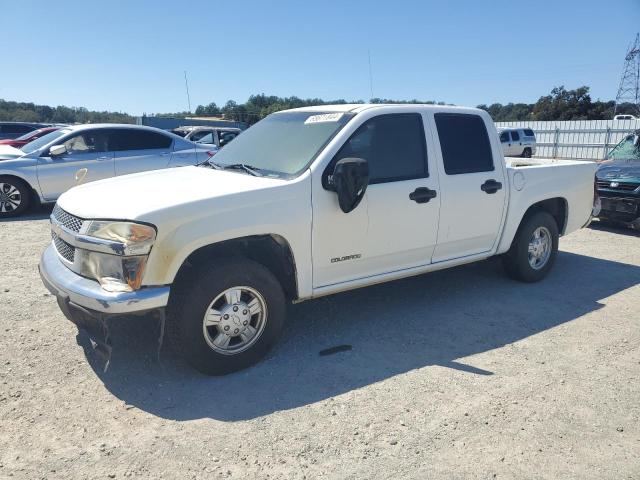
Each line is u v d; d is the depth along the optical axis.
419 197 4.46
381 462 2.77
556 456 2.85
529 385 3.58
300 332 4.41
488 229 5.14
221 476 2.64
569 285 5.78
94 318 3.32
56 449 2.83
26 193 9.54
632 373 3.76
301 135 4.35
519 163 7.03
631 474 2.72
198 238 3.38
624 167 9.05
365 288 5.55
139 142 10.30
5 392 3.36
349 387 3.53
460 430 3.06
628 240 8.18
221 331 3.59
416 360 3.93
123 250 3.21
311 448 2.88
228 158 4.68
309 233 3.87
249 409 3.25
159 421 3.10
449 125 4.83
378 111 4.34
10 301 4.94
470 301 5.21
